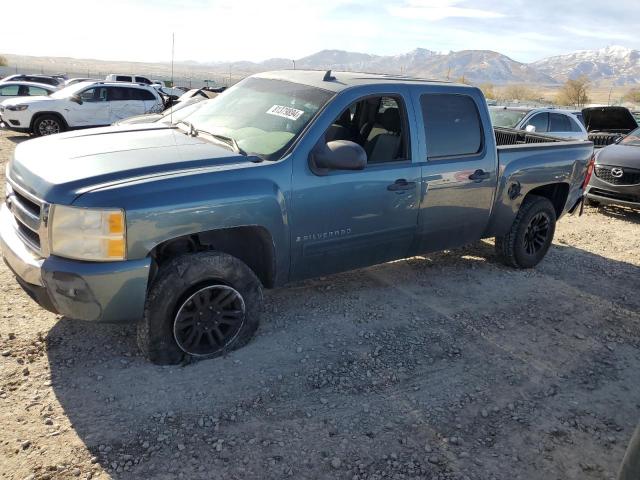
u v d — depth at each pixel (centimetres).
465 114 490
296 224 384
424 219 465
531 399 360
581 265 645
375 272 559
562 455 308
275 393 341
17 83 2117
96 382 335
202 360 368
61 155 359
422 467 288
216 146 394
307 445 297
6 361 348
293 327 427
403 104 443
